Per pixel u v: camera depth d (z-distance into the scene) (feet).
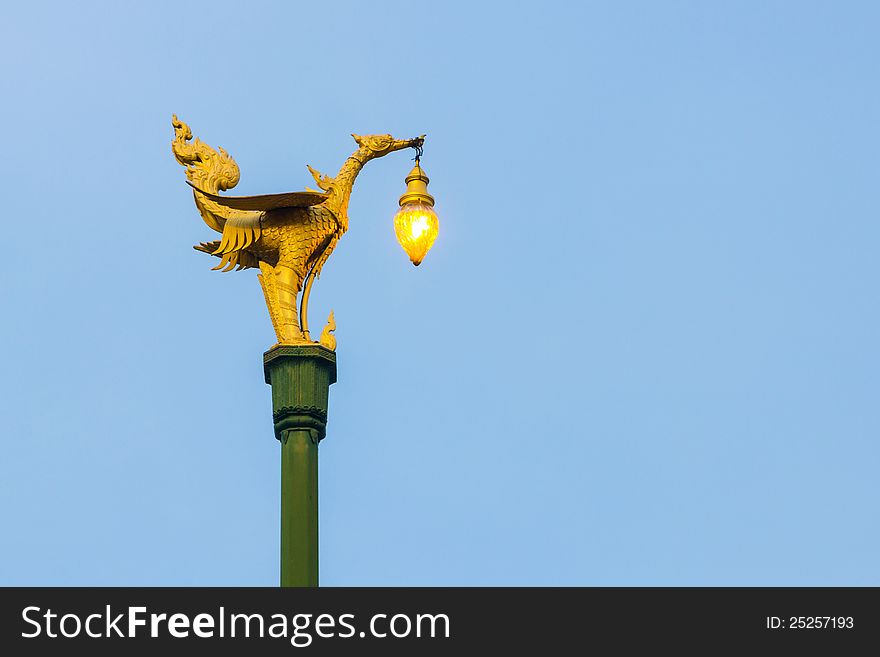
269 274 106.52
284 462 100.22
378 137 112.88
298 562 98.17
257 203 106.52
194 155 111.86
